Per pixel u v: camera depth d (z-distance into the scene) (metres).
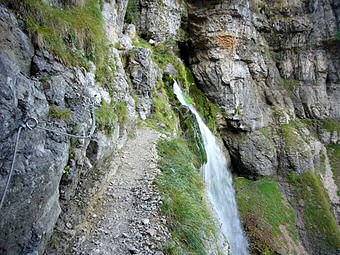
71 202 5.54
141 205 6.69
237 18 20.31
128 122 9.57
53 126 4.64
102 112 6.70
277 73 23.92
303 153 20.48
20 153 3.66
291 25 23.73
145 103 12.22
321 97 23.97
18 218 3.70
